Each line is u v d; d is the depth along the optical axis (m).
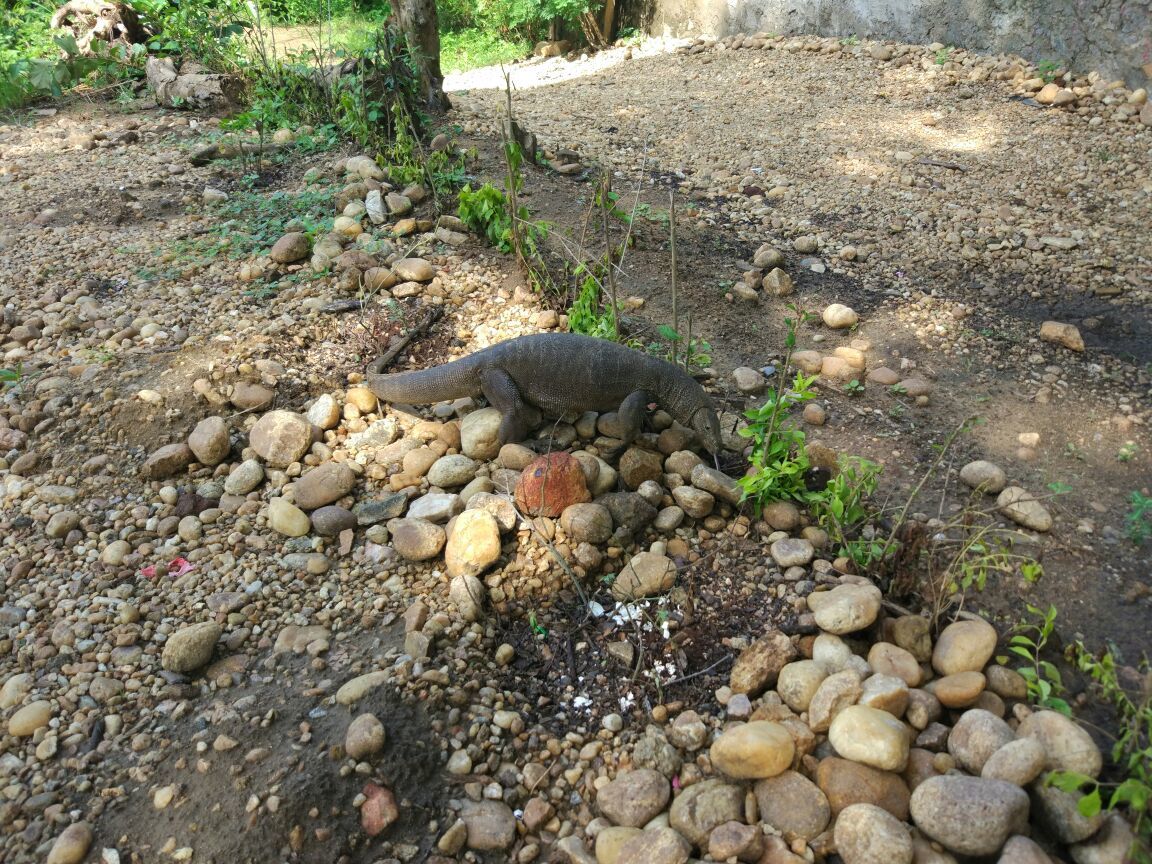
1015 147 8.51
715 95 10.96
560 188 7.57
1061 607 3.71
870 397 5.14
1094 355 5.49
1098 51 9.48
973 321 5.85
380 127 8.12
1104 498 4.33
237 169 7.91
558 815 3.13
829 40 12.39
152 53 10.86
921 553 3.88
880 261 6.61
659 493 4.21
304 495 4.30
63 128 9.20
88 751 3.18
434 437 4.71
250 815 2.95
